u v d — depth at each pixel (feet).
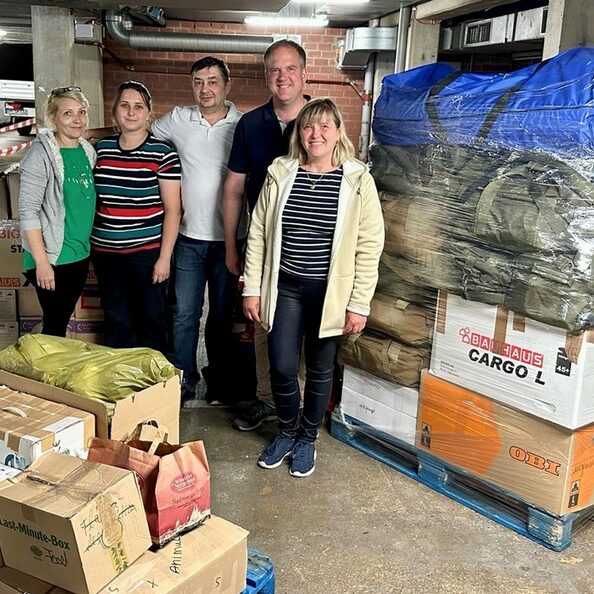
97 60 21.30
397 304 8.32
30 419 5.32
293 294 7.93
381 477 8.50
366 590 6.34
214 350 10.26
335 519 7.52
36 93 20.83
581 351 6.46
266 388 9.80
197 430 9.65
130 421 5.60
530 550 7.06
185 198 9.48
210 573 4.91
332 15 23.47
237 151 8.87
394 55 25.49
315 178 7.56
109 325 9.63
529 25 16.52
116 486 4.53
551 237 6.42
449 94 7.62
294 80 8.30
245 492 8.00
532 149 6.66
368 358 8.61
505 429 7.29
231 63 26.27
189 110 9.41
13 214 11.37
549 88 6.62
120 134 9.22
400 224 8.09
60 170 8.48
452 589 6.40
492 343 7.27
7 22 24.89
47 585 4.52
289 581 6.43
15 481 4.58
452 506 7.87
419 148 7.95
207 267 9.82
